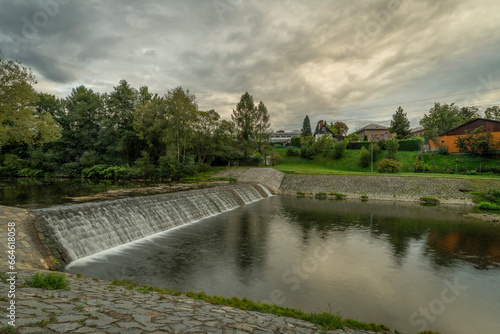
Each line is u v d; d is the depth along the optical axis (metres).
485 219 31.19
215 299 10.62
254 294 12.87
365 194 48.12
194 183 50.62
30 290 7.18
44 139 37.84
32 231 14.64
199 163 61.12
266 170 61.59
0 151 65.31
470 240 23.02
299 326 8.20
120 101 63.78
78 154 69.25
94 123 66.12
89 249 17.02
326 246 20.84
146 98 74.75
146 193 33.69
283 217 30.84
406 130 95.12
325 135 81.62
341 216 32.03
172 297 9.88
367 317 11.32
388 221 29.77
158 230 23.25
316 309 11.74
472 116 96.88
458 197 43.34
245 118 73.25
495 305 12.72
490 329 10.84
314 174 57.38
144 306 7.29
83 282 10.19
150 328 5.41
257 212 33.62
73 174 63.75
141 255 17.38
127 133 60.91
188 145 60.25
